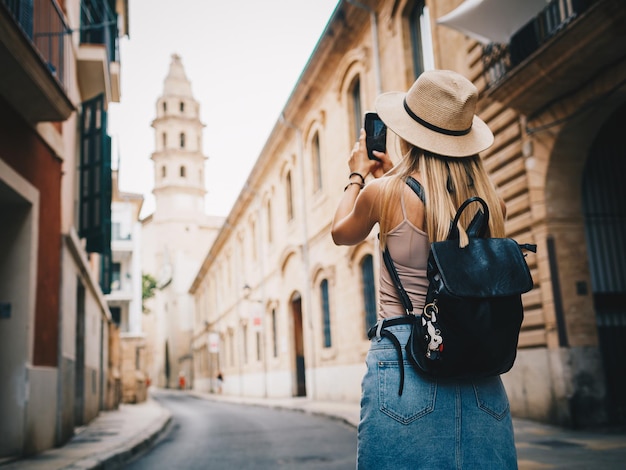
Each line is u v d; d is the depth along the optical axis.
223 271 40.81
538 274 9.21
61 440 8.95
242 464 7.16
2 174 6.93
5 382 7.46
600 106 8.42
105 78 12.48
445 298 1.35
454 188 1.55
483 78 10.20
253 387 30.14
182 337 62.56
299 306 24.12
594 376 8.67
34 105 7.35
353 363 16.69
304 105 20.91
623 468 5.34
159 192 67.62
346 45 17.19
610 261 9.45
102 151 12.30
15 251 7.81
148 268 77.12
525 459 6.00
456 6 11.09
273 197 26.33
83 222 12.28
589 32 7.21
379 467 1.44
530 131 9.23
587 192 9.62
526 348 9.43
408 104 1.62
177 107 69.81
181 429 13.28
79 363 13.18
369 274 15.96
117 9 18.20
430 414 1.43
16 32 6.00
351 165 1.84
